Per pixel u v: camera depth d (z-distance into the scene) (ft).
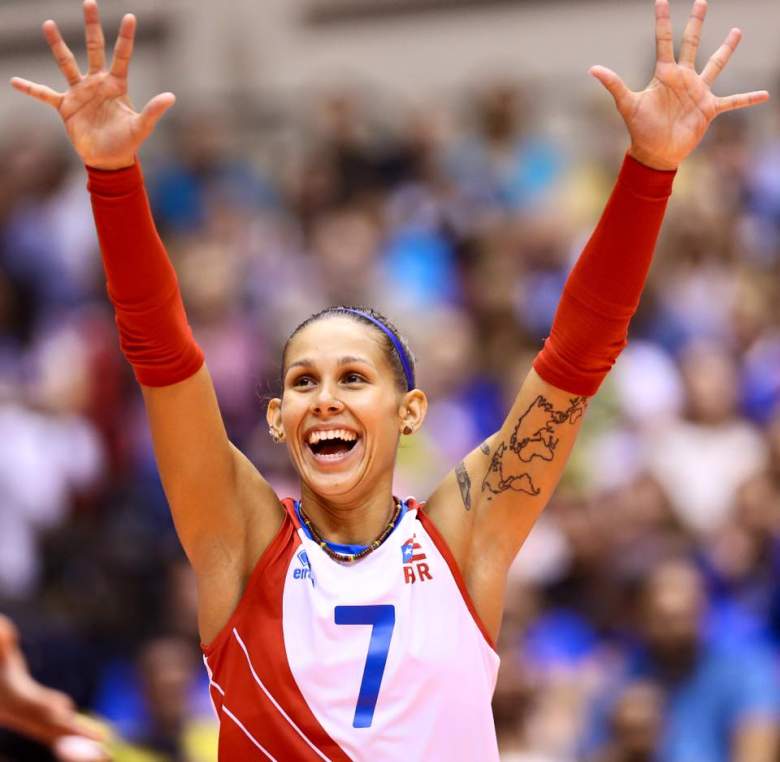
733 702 98.68
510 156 152.46
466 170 151.53
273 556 50.57
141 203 49.32
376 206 150.00
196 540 50.83
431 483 117.70
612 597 104.73
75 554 117.91
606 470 120.26
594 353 50.85
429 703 48.55
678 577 101.45
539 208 146.00
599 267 50.62
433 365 126.82
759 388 128.77
